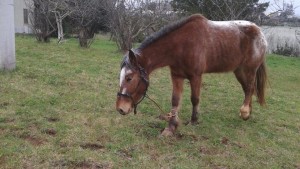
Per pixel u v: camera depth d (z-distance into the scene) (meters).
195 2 17.28
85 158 3.82
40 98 5.82
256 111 6.52
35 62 9.05
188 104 6.41
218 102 6.91
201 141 4.72
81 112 5.39
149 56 4.52
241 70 5.76
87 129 4.69
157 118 5.45
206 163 4.12
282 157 4.54
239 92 7.99
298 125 5.96
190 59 4.75
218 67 5.27
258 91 6.05
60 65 8.92
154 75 8.89
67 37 23.23
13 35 7.64
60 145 4.15
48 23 15.60
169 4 16.11
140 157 4.03
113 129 4.78
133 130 4.80
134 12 14.14
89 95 6.28
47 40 15.70
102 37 24.88
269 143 4.94
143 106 5.98
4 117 4.85
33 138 4.31
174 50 4.66
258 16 15.31
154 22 14.38
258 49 5.66
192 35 4.76
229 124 5.59
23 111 5.14
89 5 15.89
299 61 17.20
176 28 4.70
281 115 6.45
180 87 4.99
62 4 17.38
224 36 5.15
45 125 4.68
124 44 13.70
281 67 14.44
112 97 6.32
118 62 10.55
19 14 26.00
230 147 4.63
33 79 7.10
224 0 14.38
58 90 6.47
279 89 9.77
